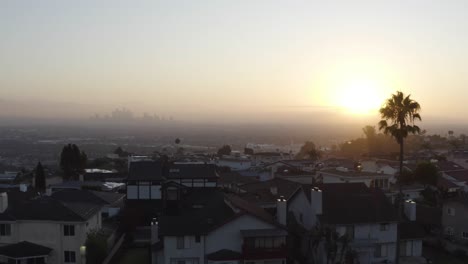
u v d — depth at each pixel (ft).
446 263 158.81
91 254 146.61
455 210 180.86
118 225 191.11
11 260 144.97
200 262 138.62
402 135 156.87
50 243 148.97
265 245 139.95
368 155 458.91
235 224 140.46
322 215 150.10
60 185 280.51
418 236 154.92
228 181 280.92
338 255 144.36
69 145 350.64
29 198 172.96
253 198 195.52
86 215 153.48
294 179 274.36
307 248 157.58
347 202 155.63
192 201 204.44
